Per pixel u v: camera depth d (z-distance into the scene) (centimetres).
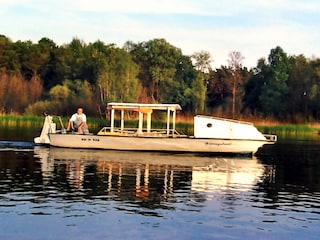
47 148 3161
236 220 1413
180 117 5828
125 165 2441
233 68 9550
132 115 5588
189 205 1564
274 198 1716
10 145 3288
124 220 1373
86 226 1312
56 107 7838
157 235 1255
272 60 9944
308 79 8612
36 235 1234
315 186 1973
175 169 2341
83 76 9294
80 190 1742
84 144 3152
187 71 9912
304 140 4838
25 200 1565
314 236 1291
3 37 10538
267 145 4119
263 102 8806
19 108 8094
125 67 8038
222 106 9375
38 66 10125
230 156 3069
